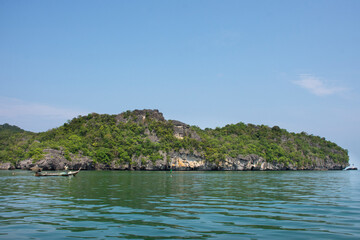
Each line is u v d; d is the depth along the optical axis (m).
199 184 62.19
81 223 22.72
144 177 87.56
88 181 65.06
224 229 21.31
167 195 40.69
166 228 21.41
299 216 26.03
